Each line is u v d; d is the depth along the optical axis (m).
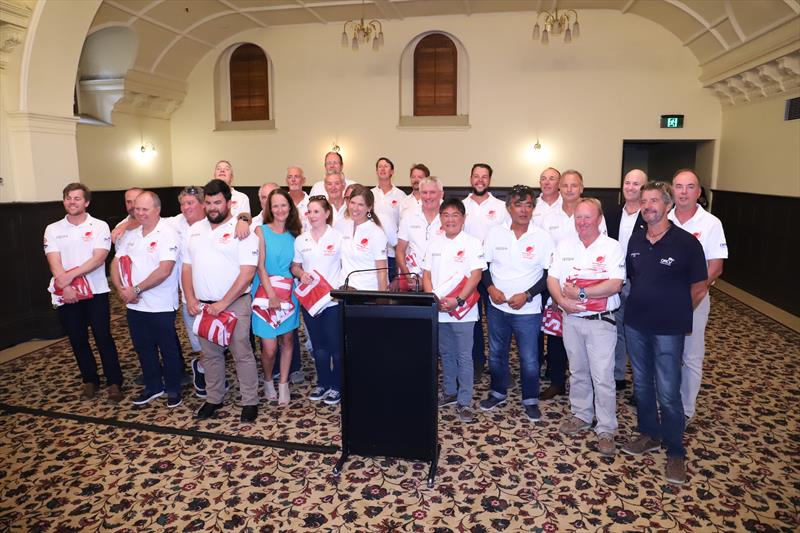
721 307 7.02
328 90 10.70
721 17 7.77
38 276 6.03
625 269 3.34
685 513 2.81
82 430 3.78
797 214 6.66
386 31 10.33
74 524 2.77
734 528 2.68
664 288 3.05
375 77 10.50
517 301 3.63
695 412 3.91
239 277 3.76
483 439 3.61
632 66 9.70
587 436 3.63
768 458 3.32
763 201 7.60
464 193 10.50
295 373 4.61
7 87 5.89
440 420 3.88
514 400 4.21
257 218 4.71
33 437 3.68
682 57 9.52
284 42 10.73
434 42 10.46
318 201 3.89
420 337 3.02
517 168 10.27
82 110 9.70
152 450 3.50
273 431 3.75
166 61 10.22
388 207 5.48
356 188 3.86
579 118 9.96
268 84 11.13
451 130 10.38
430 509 2.87
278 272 3.96
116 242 4.07
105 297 4.24
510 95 10.11
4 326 5.72
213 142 11.30
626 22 9.60
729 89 8.70
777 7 6.47
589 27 9.73
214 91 11.16
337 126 10.76
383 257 3.93
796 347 5.36
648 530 2.68
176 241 4.00
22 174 6.05
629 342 3.28
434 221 4.17
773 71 7.14
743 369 4.77
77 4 6.04
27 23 5.69
